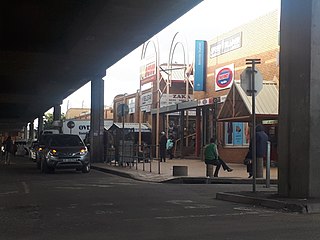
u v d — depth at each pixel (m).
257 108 21.67
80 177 20.28
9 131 116.75
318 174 10.89
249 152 17.67
